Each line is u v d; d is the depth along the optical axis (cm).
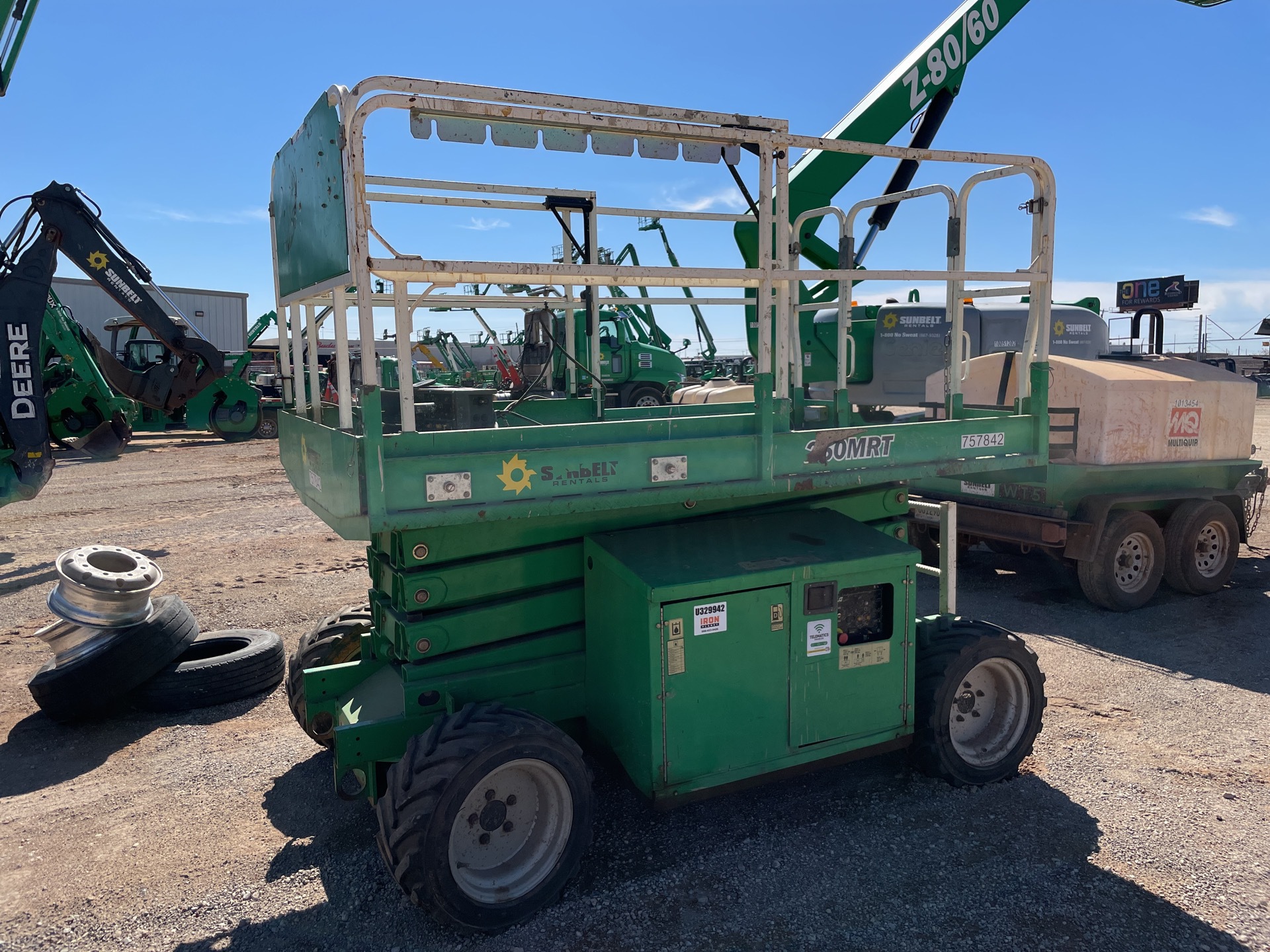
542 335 774
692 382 2086
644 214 496
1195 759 396
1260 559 809
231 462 1599
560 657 339
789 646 319
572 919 284
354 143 239
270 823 350
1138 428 628
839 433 319
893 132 830
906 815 347
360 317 240
